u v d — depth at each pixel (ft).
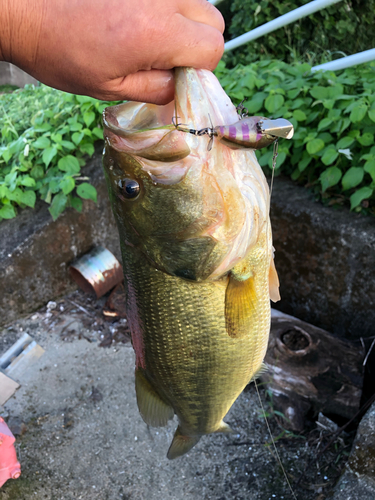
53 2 0.82
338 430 2.07
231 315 1.14
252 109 2.74
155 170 0.95
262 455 2.12
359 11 4.18
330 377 2.19
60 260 3.04
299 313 2.77
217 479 2.05
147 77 0.91
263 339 1.26
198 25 0.86
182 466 2.12
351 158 2.23
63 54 0.86
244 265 1.10
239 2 4.60
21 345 2.73
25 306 2.97
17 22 0.83
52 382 2.57
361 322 2.46
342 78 2.80
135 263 1.13
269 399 2.34
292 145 2.72
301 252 2.58
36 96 3.87
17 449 2.23
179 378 1.25
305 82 2.81
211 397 1.31
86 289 3.15
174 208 0.97
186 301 1.14
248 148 0.90
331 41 4.40
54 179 2.90
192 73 0.90
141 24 0.83
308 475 2.00
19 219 2.98
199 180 0.95
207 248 1.01
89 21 0.83
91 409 2.41
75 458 2.19
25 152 2.78
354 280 2.39
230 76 3.16
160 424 1.46
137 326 1.23
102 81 0.89
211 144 0.93
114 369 2.62
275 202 2.61
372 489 1.65
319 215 2.44
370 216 2.37
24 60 0.89
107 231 3.23
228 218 0.99
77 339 2.82
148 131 0.91
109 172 0.99
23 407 2.44
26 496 2.03
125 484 2.07
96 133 3.00
